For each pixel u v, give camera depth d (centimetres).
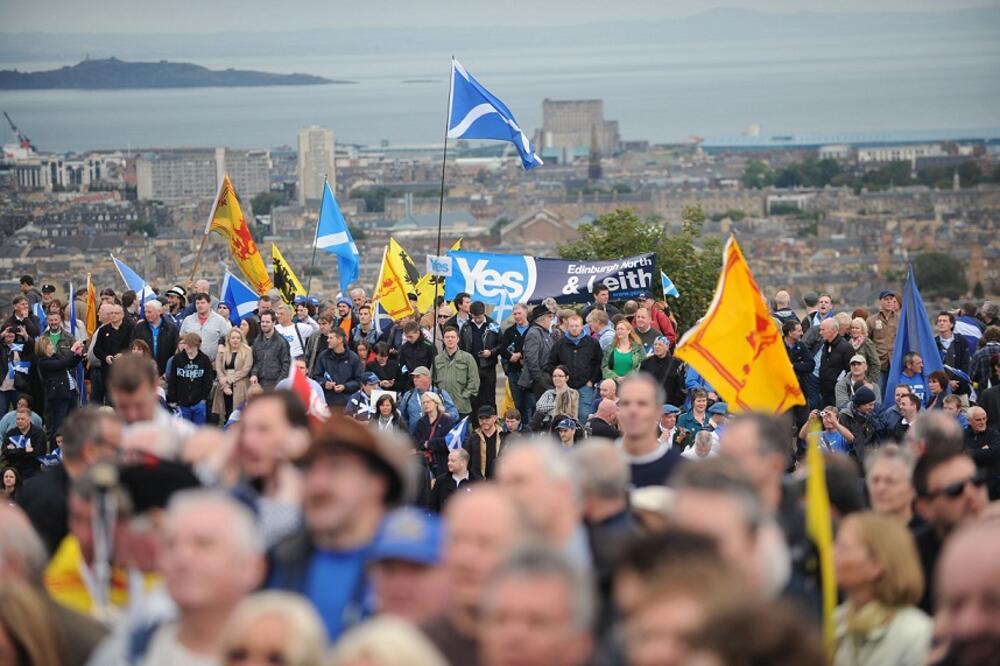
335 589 876
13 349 3119
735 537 817
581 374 2719
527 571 683
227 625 773
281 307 2952
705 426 2359
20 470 2566
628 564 669
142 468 916
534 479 927
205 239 3753
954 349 2845
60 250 19388
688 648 625
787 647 629
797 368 2675
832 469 1152
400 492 898
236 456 1001
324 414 1444
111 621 929
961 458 1122
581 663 707
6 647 844
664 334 2888
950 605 747
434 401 2377
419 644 701
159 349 2948
